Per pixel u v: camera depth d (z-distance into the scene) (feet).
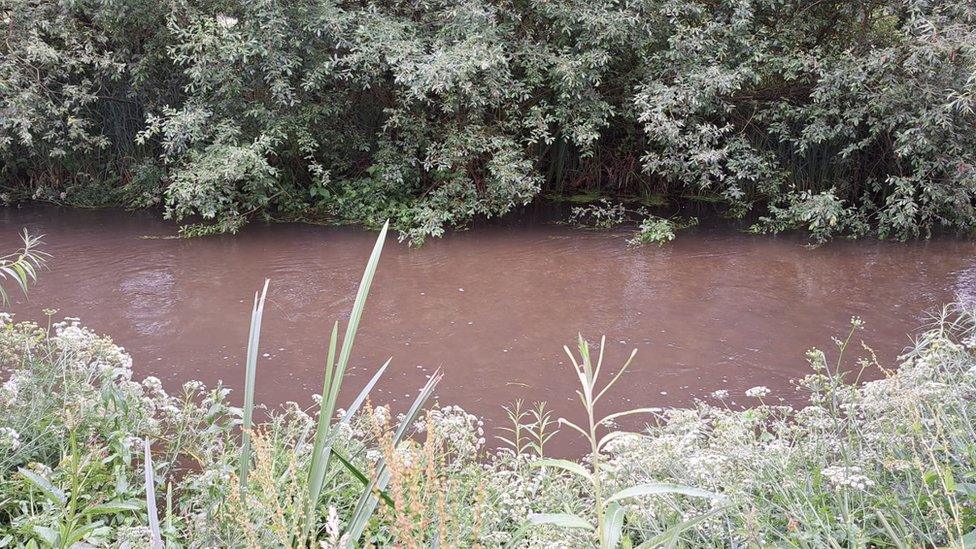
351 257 22.54
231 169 23.56
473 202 26.22
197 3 26.00
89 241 24.20
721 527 6.08
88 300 18.20
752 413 8.91
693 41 24.77
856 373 13.96
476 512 5.06
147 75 27.76
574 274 20.89
